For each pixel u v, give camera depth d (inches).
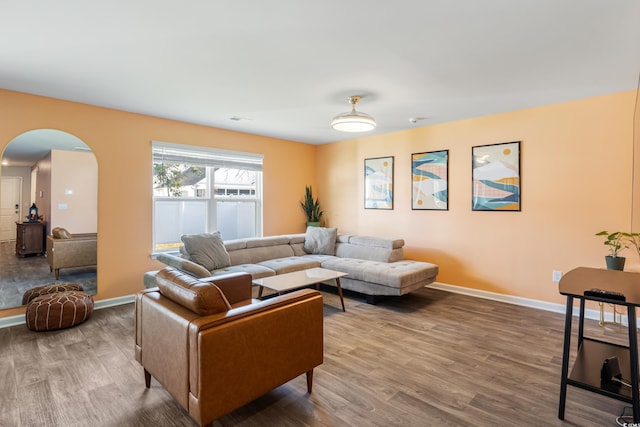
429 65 99.9
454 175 167.8
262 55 93.6
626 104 122.6
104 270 144.3
